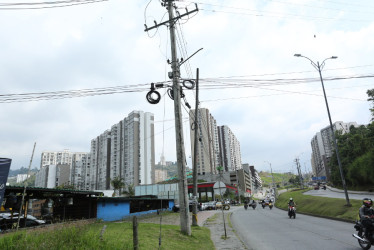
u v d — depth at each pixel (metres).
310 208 26.38
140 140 108.06
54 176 136.88
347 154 61.91
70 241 6.68
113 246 6.84
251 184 178.62
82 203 18.12
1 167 9.41
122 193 72.62
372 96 47.88
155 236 10.43
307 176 194.00
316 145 159.62
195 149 19.05
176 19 14.35
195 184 18.30
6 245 6.08
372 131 56.34
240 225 18.45
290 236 12.14
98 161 123.31
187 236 12.04
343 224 15.62
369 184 47.00
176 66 14.33
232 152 111.56
